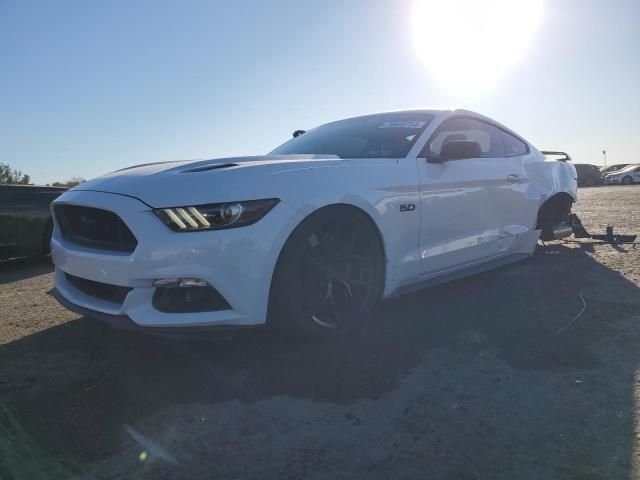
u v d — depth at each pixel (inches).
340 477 67.5
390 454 72.2
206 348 110.3
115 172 115.8
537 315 128.9
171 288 92.7
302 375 96.9
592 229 283.1
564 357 102.9
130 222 91.8
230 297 93.1
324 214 104.0
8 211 235.1
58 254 109.4
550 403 85.0
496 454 71.5
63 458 72.7
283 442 75.7
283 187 99.0
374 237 115.9
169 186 94.7
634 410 82.1
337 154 137.8
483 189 147.7
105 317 97.4
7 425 81.6
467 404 85.1
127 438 77.5
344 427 79.1
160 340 116.3
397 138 138.6
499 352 106.2
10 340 121.1
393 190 118.6
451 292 151.6
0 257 232.4
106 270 95.0
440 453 72.1
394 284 122.3
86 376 99.2
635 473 66.6
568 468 68.1
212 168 104.0
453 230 137.6
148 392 92.0
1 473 69.0
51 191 256.5
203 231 91.4
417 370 98.1
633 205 455.5
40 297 170.4
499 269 183.2
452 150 131.7
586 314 128.6
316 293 106.7
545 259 199.9
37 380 98.0
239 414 83.7
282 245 97.4
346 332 112.8
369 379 94.8
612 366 98.5
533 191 173.2
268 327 102.8
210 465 70.8
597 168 1411.2
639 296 143.3
